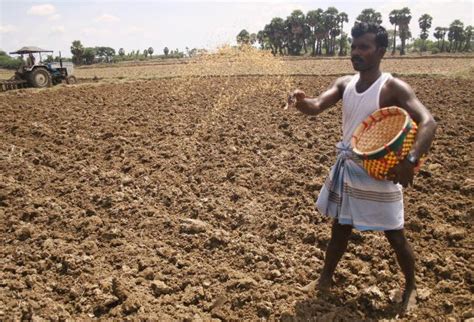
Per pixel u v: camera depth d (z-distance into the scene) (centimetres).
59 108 1272
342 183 341
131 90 1738
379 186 322
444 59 4678
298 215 531
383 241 458
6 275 408
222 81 1948
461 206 554
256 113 1151
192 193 612
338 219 351
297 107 353
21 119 1091
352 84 337
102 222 522
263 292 380
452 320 332
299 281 399
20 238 485
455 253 441
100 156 792
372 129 324
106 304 366
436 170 688
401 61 4412
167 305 367
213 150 812
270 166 714
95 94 1614
